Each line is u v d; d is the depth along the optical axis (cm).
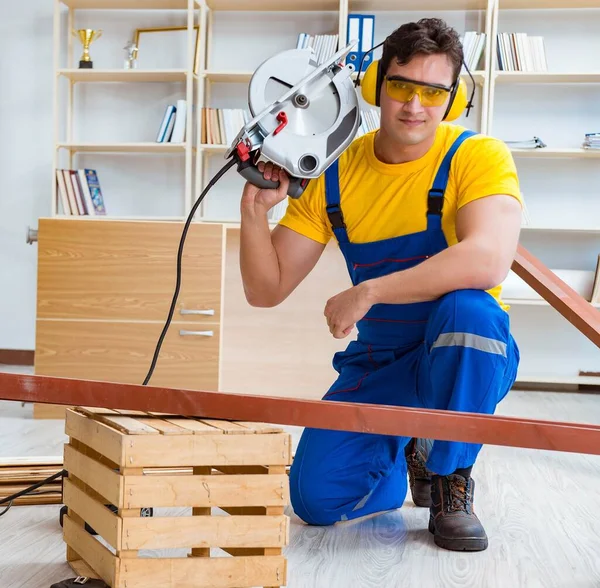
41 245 318
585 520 182
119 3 499
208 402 116
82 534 128
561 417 363
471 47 464
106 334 318
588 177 489
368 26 471
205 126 479
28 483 180
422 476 189
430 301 165
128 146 479
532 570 142
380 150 165
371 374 171
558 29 488
